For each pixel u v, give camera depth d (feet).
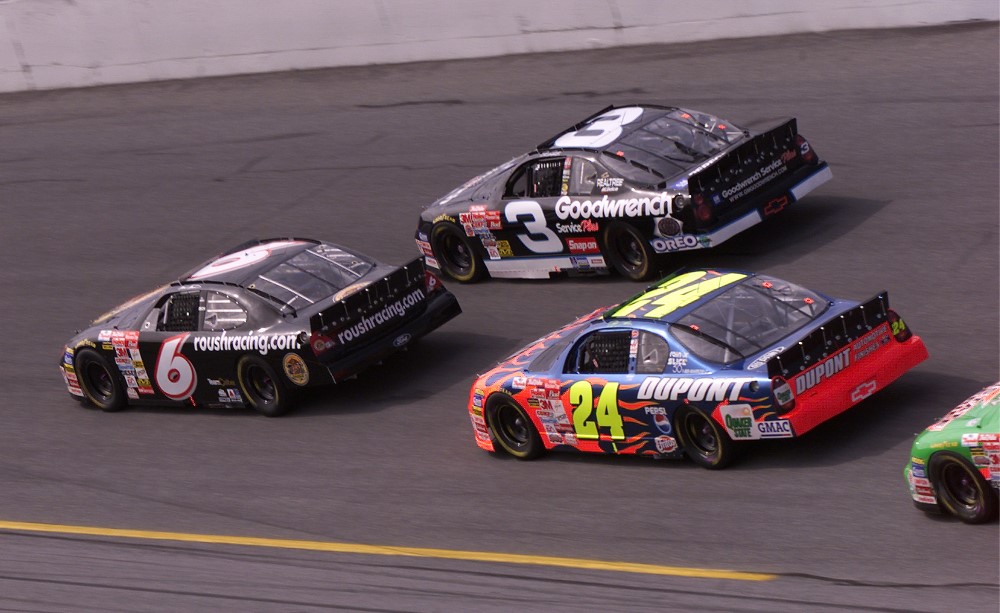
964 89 199.72
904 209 166.81
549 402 121.70
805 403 106.11
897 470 104.88
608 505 111.86
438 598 100.89
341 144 240.12
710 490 109.50
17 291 207.92
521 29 257.75
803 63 222.89
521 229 169.48
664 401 112.37
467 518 115.85
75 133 276.62
